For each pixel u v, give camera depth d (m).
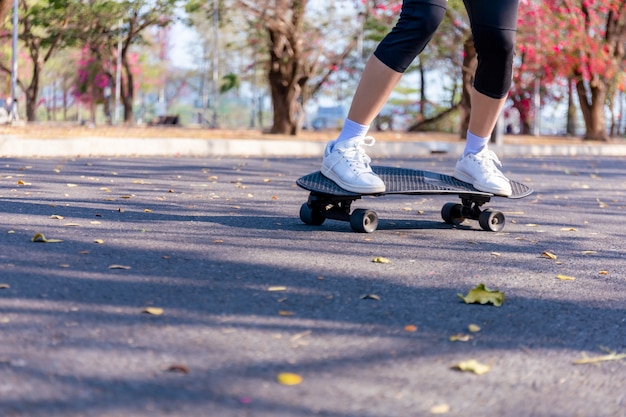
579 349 1.96
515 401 1.57
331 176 3.69
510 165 11.46
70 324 1.94
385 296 2.42
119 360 1.68
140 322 1.98
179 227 3.72
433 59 32.31
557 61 20.92
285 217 4.25
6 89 40.44
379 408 1.49
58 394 1.47
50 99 51.59
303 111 19.64
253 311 2.15
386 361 1.77
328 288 2.49
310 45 22.00
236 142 12.61
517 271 2.96
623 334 2.13
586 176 9.38
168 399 1.47
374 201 5.41
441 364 1.78
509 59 3.71
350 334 1.98
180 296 2.28
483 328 2.11
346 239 3.52
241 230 3.69
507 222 4.52
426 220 4.40
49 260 2.74
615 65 21.50
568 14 20.14
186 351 1.77
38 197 4.84
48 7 24.47
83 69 40.31
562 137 32.12
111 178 6.58
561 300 2.51
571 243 3.78
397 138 22.41
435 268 2.93
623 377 1.77
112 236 3.37
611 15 21.73
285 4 18.36
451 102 37.78
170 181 6.52
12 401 1.42
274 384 1.58
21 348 1.73
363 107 3.63
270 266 2.80
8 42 32.88
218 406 1.44
